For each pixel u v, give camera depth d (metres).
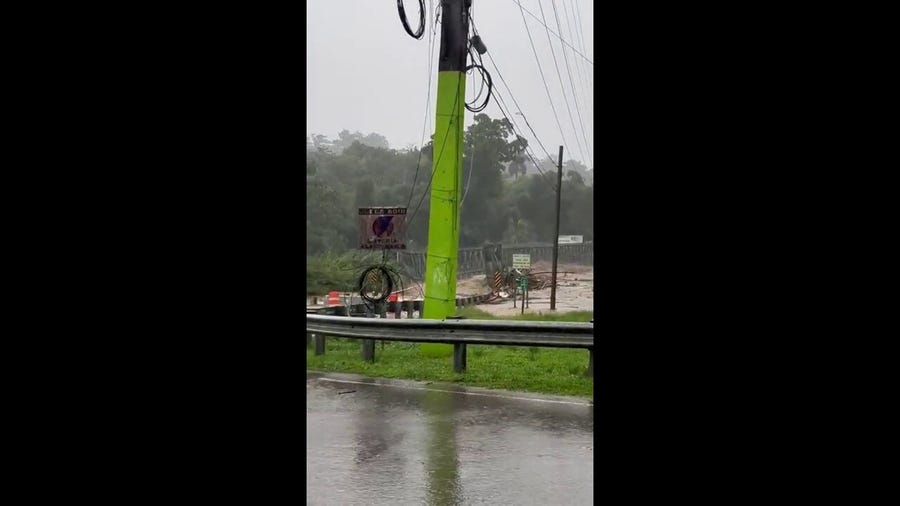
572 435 6.46
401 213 13.59
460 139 13.32
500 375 9.48
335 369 10.37
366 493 4.98
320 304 25.83
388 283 14.16
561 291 40.47
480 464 5.62
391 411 7.52
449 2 13.09
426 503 4.79
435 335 9.70
